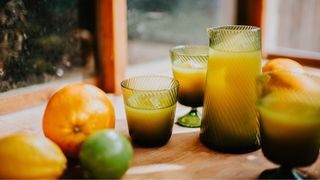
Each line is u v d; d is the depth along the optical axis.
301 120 0.40
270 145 0.43
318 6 1.10
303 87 0.46
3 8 0.65
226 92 0.49
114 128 0.53
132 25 0.94
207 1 1.43
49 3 0.72
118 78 0.72
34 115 0.63
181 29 1.56
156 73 0.82
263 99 0.44
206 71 0.57
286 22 1.03
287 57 0.90
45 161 0.42
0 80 0.65
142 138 0.52
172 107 0.52
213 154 0.51
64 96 0.48
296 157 0.42
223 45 0.50
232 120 0.50
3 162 0.41
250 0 0.92
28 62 0.70
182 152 0.51
